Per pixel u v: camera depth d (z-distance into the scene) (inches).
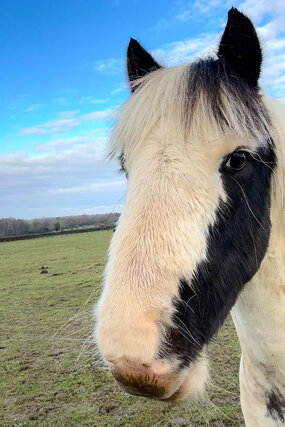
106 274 22.0
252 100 23.7
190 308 20.3
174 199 21.1
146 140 23.3
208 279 21.0
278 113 26.5
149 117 23.5
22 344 88.6
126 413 55.7
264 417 30.2
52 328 98.7
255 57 24.2
